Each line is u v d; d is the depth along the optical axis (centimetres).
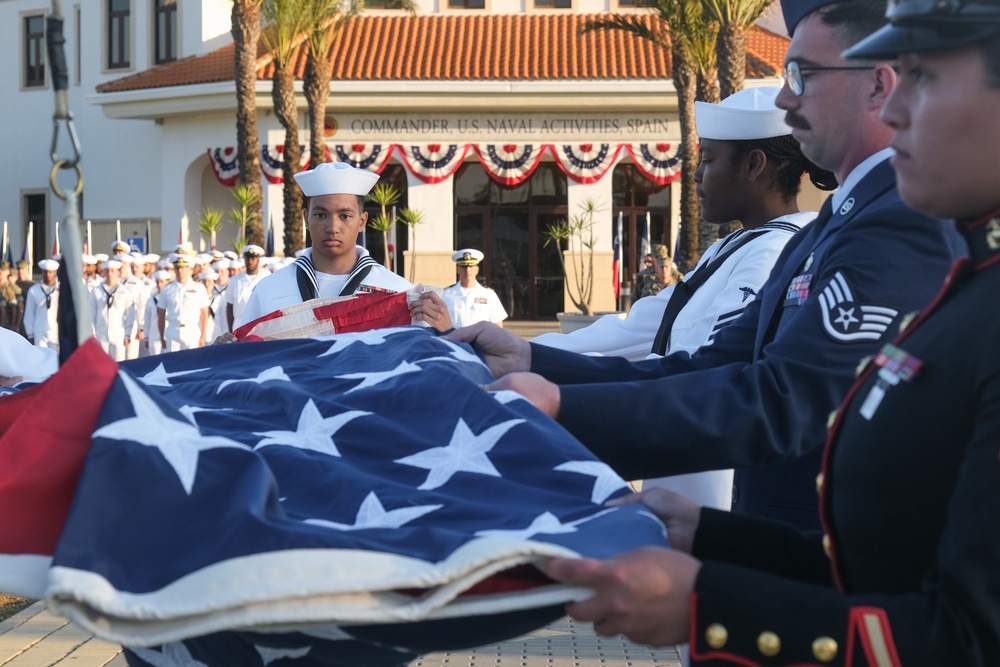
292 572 149
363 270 602
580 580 151
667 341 338
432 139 2948
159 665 212
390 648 179
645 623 149
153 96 3016
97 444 165
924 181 147
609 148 2927
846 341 210
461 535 159
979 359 142
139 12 3306
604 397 212
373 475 198
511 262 3062
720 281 325
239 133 2777
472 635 167
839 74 229
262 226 2831
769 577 148
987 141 142
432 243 2970
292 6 2675
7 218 3491
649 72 2848
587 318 1777
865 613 140
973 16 138
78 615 149
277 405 226
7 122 3488
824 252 228
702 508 193
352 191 602
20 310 2411
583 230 2945
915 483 148
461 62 2922
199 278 1952
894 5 144
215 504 162
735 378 212
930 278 213
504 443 198
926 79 144
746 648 145
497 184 3061
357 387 232
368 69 2897
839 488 159
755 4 2053
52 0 172
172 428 172
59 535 168
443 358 241
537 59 2930
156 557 156
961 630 133
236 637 200
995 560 132
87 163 3362
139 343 1892
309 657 195
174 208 3133
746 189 330
